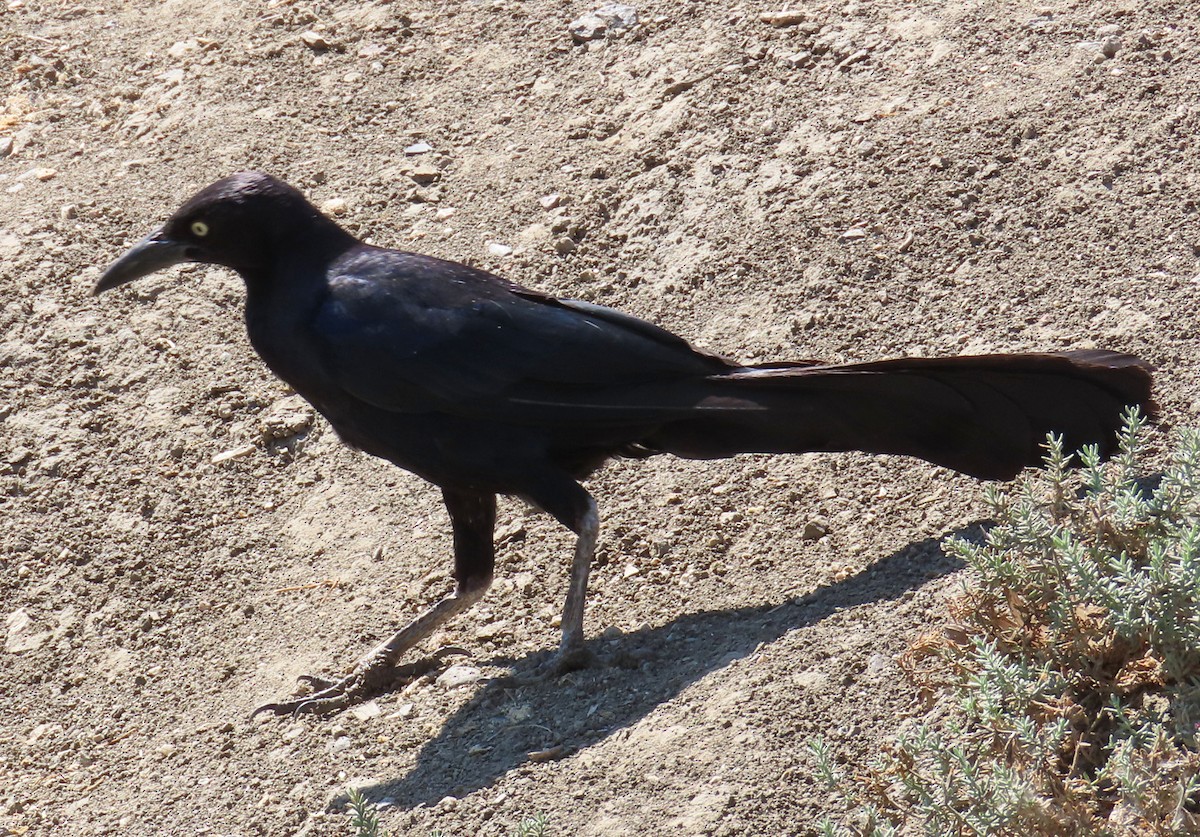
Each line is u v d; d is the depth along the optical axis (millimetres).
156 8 17500
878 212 12094
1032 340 10492
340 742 8969
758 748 7633
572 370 8898
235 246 9273
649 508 10406
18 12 17797
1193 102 11930
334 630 10148
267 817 8438
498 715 8789
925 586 8531
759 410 8828
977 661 7184
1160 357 9891
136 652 10492
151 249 9375
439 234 13328
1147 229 11023
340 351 8977
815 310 11484
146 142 15219
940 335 10914
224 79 15867
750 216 12523
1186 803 6453
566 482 9023
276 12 16812
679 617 9297
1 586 11180
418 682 9398
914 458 9953
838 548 9422
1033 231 11422
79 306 13227
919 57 13508
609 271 12594
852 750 7473
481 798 7934
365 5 16641
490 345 8883
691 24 14922
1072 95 12430
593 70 14812
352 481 11414
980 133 12406
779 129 13297
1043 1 13672
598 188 13359
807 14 14516
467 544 9586
